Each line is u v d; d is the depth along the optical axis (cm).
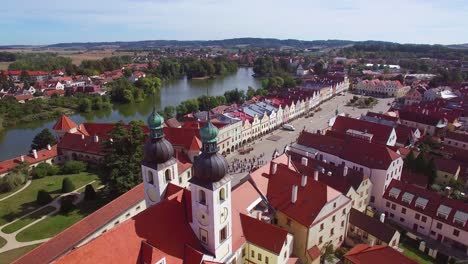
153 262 3938
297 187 6172
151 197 5203
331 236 6250
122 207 6562
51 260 5025
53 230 7012
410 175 8444
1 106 18188
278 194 6322
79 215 7606
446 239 6606
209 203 4203
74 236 5547
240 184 6188
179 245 4375
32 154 10356
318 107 19512
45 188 8981
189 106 17088
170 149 4991
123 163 8075
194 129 10281
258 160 11300
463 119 14325
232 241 5112
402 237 6738
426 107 15775
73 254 3503
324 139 9319
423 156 8831
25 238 6738
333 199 5881
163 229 4316
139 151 8162
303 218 5747
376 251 5319
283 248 5169
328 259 6178
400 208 7281
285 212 5997
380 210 7694
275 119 15062
